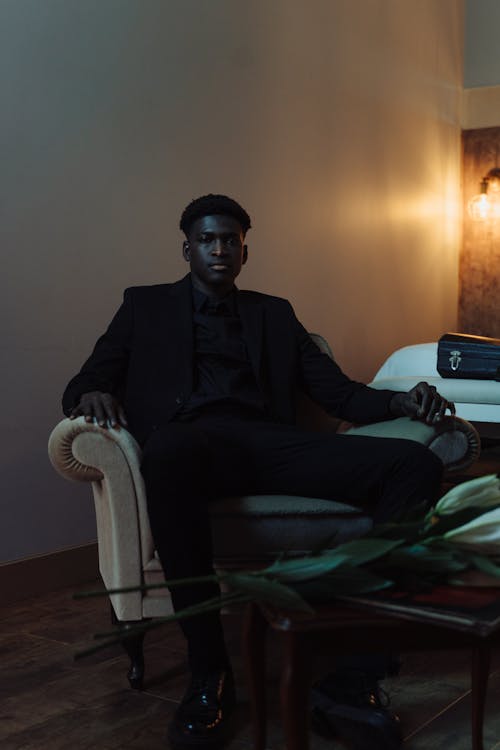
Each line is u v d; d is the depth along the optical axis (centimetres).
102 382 225
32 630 268
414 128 564
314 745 183
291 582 126
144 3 345
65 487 317
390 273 538
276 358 247
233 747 185
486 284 633
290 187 437
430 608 122
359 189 500
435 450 227
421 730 191
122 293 337
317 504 213
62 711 206
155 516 191
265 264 421
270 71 421
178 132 363
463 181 637
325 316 470
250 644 138
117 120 334
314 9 454
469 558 127
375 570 133
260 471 217
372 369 517
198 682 188
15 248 296
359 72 498
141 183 345
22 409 301
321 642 124
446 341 345
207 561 191
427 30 579
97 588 314
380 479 206
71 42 314
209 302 245
